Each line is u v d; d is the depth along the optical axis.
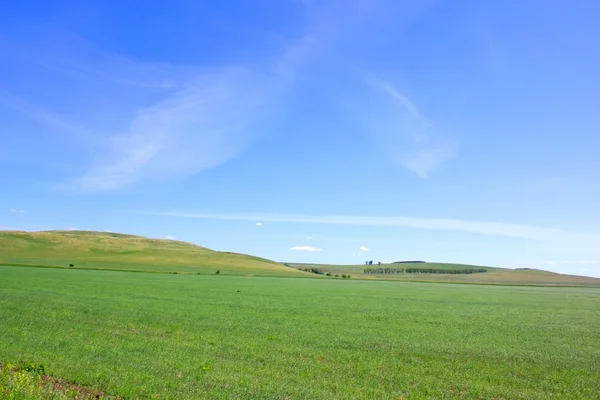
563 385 17.78
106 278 86.12
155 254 199.12
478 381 17.94
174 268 161.50
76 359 18.17
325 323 33.75
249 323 31.89
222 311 39.19
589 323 40.19
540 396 16.11
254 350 22.20
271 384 15.90
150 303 43.31
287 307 45.91
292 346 23.73
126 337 24.19
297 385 16.12
